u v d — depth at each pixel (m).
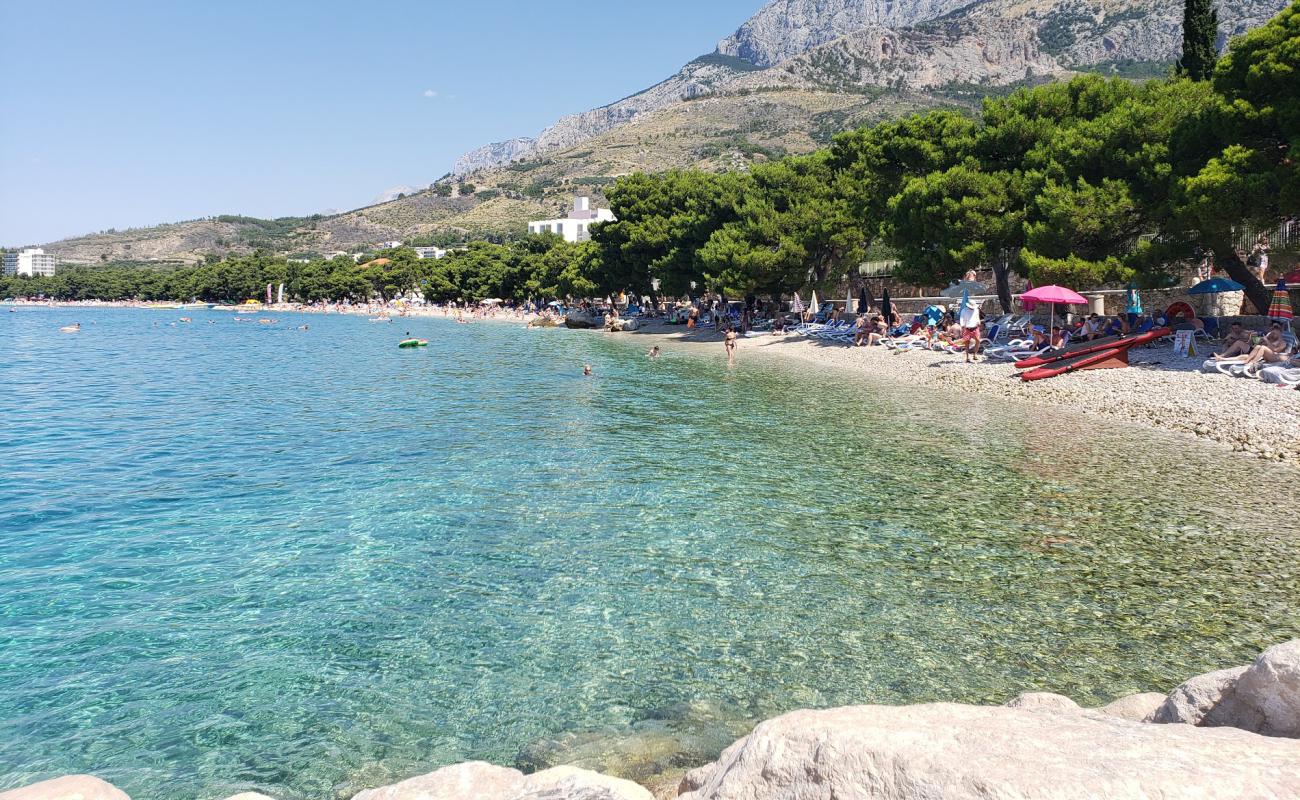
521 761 6.48
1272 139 24.11
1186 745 3.26
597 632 8.93
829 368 37.34
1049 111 36.09
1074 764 3.06
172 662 8.37
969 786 3.01
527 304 118.38
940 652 8.27
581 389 31.50
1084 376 26.53
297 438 21.28
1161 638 8.43
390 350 56.59
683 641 8.66
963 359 33.91
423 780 4.97
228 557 11.61
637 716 7.16
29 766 6.55
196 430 22.83
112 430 23.02
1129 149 29.25
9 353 55.06
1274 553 10.83
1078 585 9.95
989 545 11.55
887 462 17.08
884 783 3.24
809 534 12.23
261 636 8.95
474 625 9.16
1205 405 20.62
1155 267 28.28
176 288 186.88
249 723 7.18
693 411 25.03
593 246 93.06
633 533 12.44
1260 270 30.94
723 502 14.16
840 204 51.19
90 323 107.69
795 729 3.76
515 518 13.36
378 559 11.42
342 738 6.91
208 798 6.09
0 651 8.62
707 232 62.41
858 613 9.29
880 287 56.88
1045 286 28.25
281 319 123.00
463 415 25.09
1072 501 13.68
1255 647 8.15
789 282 54.81
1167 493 14.00
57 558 11.66
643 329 72.94
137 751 6.76
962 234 34.72
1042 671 7.79
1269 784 2.86
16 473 17.31
